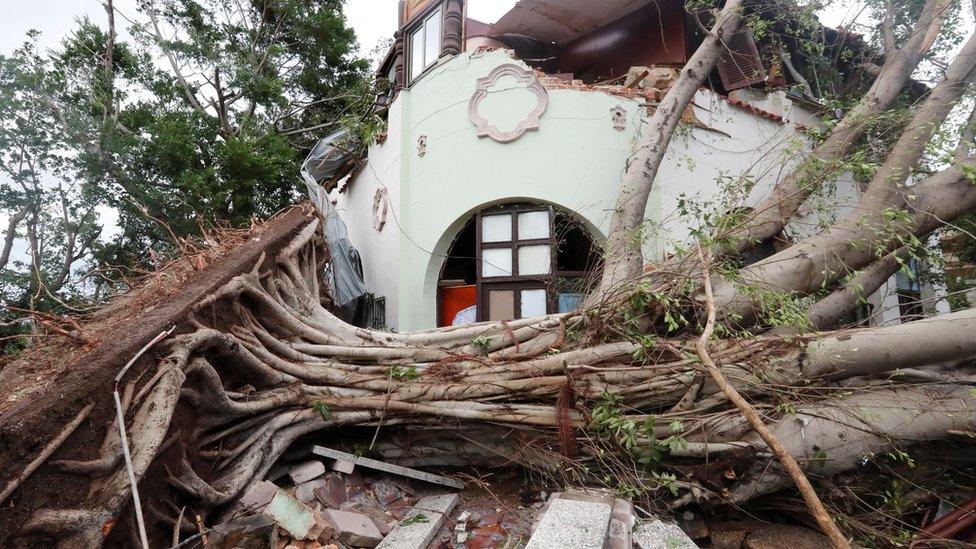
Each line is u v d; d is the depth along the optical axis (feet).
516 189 28.19
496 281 28.45
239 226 41.93
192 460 12.81
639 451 13.32
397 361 17.51
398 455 16.51
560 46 42.47
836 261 16.81
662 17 36.11
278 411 15.34
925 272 25.68
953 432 12.93
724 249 17.56
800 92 35.40
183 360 12.57
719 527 13.47
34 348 17.25
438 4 32.58
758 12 28.60
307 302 20.94
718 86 35.32
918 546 11.73
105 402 11.11
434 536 12.62
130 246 48.88
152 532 11.09
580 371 14.99
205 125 47.80
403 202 31.19
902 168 16.76
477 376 16.05
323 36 57.21
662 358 15.29
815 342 14.32
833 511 12.71
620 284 17.22
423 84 31.37
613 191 27.55
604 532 9.59
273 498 12.44
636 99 28.73
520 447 15.39
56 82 45.85
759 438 13.44
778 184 20.71
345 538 11.98
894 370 14.20
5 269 43.83
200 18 53.52
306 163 40.19
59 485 9.78
